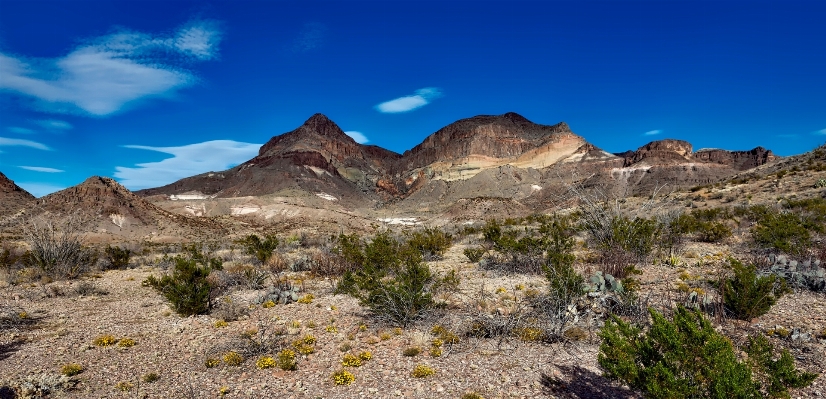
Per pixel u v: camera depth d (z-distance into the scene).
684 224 18.84
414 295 9.14
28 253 20.77
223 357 7.45
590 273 12.20
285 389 6.27
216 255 27.95
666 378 4.19
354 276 12.73
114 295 13.62
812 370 5.88
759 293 7.88
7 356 7.69
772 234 14.90
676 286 10.69
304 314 10.22
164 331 9.17
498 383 6.21
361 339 8.30
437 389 6.11
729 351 4.23
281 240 41.25
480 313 8.61
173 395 6.13
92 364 7.31
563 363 6.82
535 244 15.40
